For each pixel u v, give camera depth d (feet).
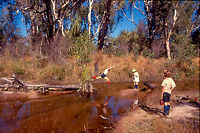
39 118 12.51
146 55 52.54
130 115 14.47
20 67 26.76
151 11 63.98
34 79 25.46
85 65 23.22
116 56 51.16
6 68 25.67
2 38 36.96
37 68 29.43
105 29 57.31
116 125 12.16
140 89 26.32
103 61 40.57
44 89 21.84
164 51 62.03
